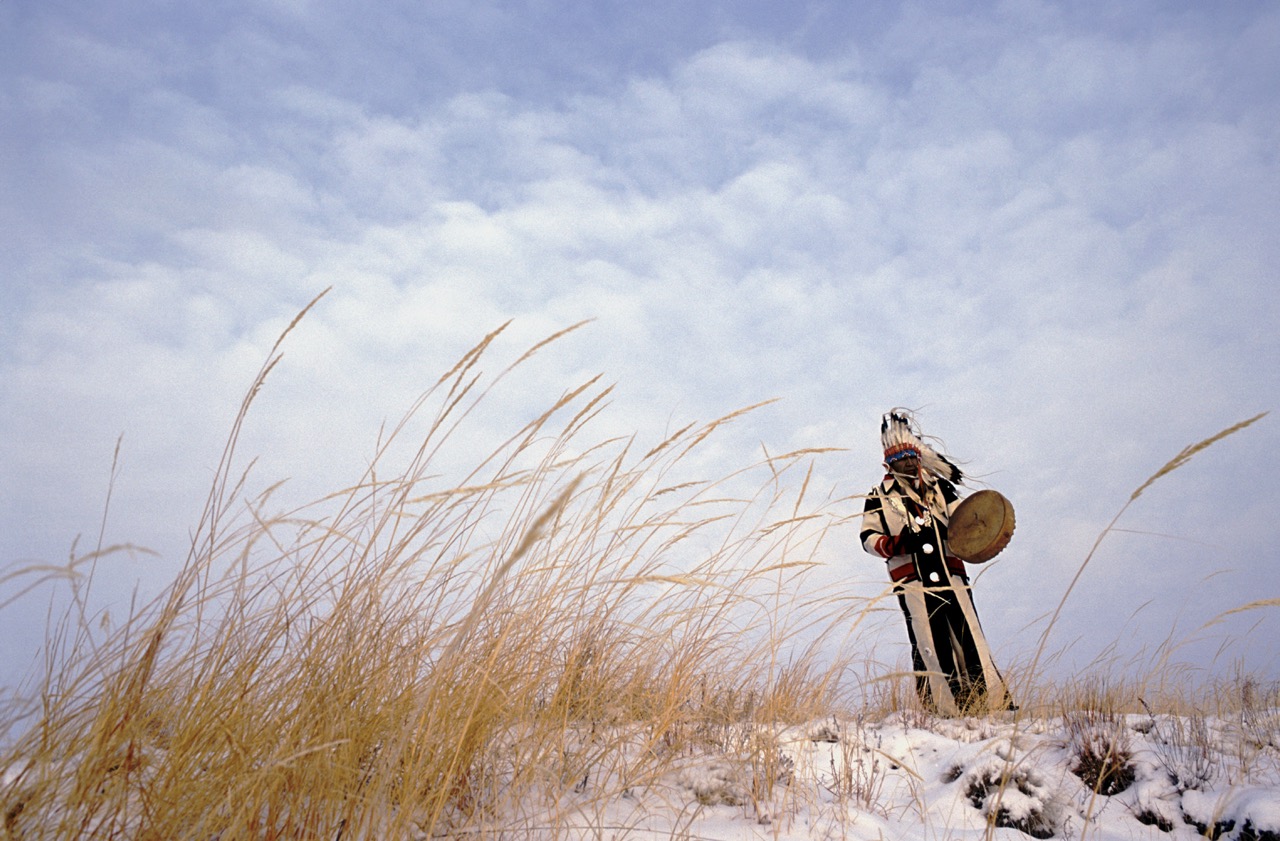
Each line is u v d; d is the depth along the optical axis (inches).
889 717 229.5
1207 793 140.6
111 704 83.9
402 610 119.8
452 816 106.2
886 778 164.9
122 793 83.4
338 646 108.7
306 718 101.6
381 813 94.5
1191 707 196.1
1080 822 142.3
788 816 125.6
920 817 141.7
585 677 144.1
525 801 115.2
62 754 85.0
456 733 108.4
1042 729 189.3
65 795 83.7
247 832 85.4
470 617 85.4
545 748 125.3
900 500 263.6
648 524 140.0
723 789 129.6
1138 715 190.1
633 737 141.8
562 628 135.3
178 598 89.4
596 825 110.9
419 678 114.7
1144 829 139.1
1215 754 158.7
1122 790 153.7
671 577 120.6
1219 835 132.3
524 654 128.9
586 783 124.6
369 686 110.4
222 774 90.7
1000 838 134.7
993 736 186.2
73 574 66.4
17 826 77.3
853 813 134.5
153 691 93.1
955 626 244.7
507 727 122.6
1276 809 126.2
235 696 98.5
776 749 145.3
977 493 252.8
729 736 152.9
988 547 241.8
